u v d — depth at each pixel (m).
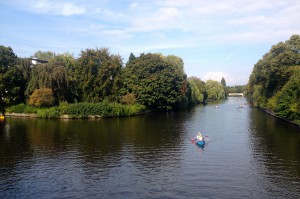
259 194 27.11
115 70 100.38
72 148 45.16
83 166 35.97
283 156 39.69
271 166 35.38
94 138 53.00
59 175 32.72
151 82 104.69
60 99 94.06
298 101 66.94
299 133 56.56
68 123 74.00
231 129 63.81
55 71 91.62
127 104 99.00
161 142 49.53
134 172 33.59
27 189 28.77
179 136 55.19
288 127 65.00
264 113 103.81
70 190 28.44
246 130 62.06
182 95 130.38
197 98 166.75
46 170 34.50
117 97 100.38
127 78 105.75
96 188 28.88
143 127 67.00
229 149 44.31
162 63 109.88
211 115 96.81
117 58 103.06
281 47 100.50
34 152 42.78
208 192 27.69
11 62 100.56
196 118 87.00
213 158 39.31
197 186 29.19
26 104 96.19
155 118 86.81
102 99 97.69
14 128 64.94
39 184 30.05
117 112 90.06
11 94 96.12
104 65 96.88
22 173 33.44
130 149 44.47
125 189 28.56
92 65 95.75
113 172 33.66
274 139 51.12
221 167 35.28
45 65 92.31
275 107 83.56
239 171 33.69
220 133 58.62
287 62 90.06
